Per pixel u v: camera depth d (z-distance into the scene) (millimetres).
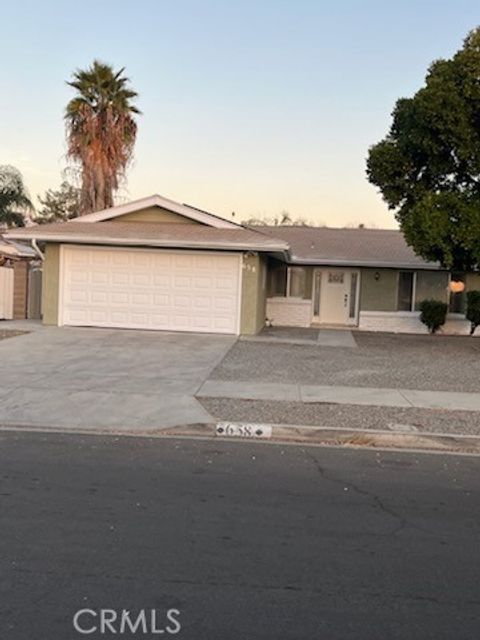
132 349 15555
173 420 9047
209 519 5387
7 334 17562
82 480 6371
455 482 6734
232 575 4328
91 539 4859
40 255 19938
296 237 28734
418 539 5102
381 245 27469
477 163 17531
